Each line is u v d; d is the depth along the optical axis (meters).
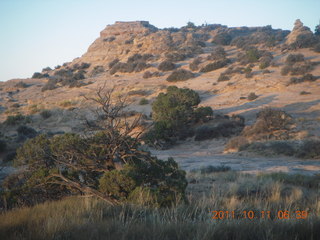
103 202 6.95
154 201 6.82
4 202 8.64
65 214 5.47
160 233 4.25
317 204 6.84
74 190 8.89
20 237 4.28
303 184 11.35
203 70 89.44
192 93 46.62
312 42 94.31
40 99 87.94
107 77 103.19
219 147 35.19
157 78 90.19
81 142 9.67
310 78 62.44
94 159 9.12
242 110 52.84
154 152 35.28
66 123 57.47
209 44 133.00
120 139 9.11
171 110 42.44
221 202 7.38
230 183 11.34
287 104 51.38
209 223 4.56
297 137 31.31
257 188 9.52
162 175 8.47
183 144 39.44
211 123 43.09
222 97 64.19
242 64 87.00
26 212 5.95
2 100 93.31
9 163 27.59
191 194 9.34
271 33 156.88
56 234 4.32
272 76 69.81
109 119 9.35
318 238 4.31
